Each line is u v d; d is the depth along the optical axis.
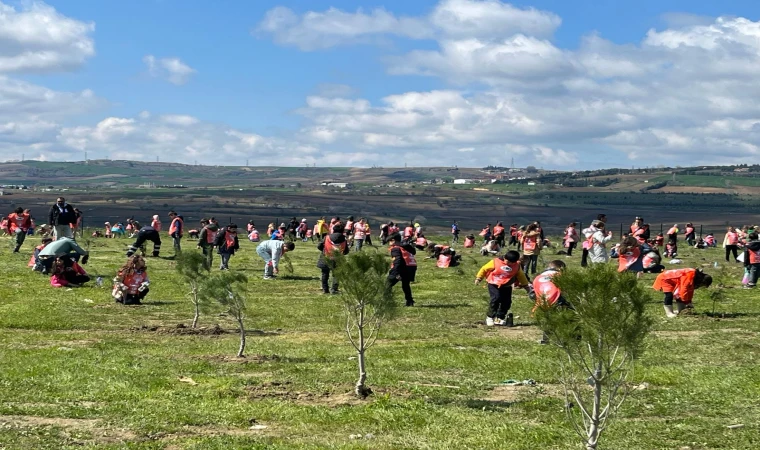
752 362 15.73
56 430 10.01
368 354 16.09
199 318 21.12
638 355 8.51
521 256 20.66
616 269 8.51
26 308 21.16
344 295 12.54
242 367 14.46
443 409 11.64
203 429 10.41
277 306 23.53
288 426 10.66
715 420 11.47
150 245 50.44
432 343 17.67
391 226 57.00
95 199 196.25
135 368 14.09
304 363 15.05
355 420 10.93
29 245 45.31
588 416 8.80
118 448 9.28
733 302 24.83
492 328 20.19
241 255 43.84
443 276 33.97
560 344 8.85
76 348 16.14
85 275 26.92
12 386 12.47
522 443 10.02
